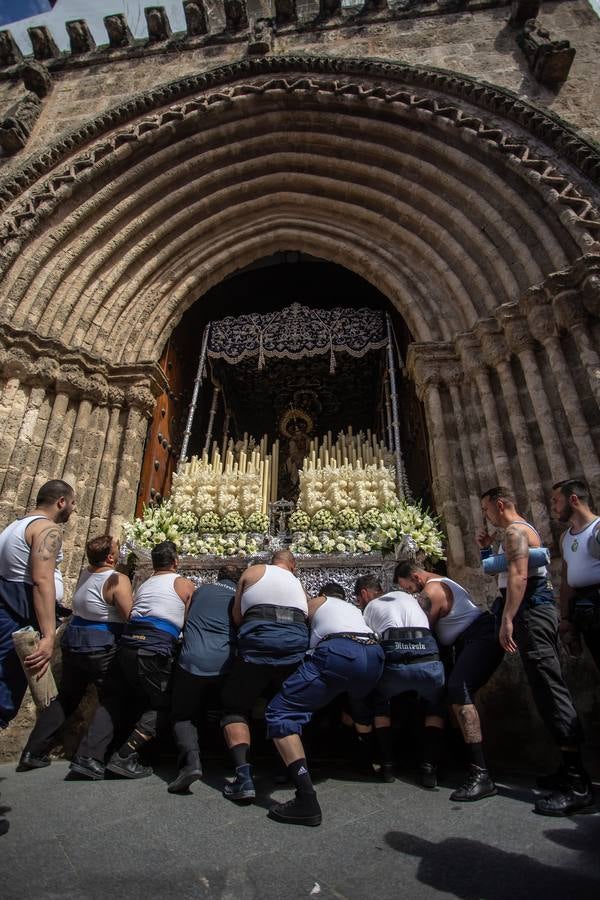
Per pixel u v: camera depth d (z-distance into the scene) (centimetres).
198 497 688
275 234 947
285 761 321
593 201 698
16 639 301
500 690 460
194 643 401
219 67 951
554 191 709
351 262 920
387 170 897
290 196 954
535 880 229
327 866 247
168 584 437
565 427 634
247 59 959
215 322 1016
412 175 880
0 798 338
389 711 410
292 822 298
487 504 420
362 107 898
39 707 433
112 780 378
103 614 441
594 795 341
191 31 1073
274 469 792
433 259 831
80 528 721
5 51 1116
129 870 241
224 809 320
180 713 383
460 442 712
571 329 638
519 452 648
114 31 1081
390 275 867
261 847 267
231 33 1059
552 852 255
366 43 980
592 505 568
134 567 639
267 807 326
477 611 428
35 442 725
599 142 774
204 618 413
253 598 399
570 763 318
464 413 732
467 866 244
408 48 955
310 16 1060
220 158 946
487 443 693
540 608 361
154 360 845
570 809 304
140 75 1034
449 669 455
